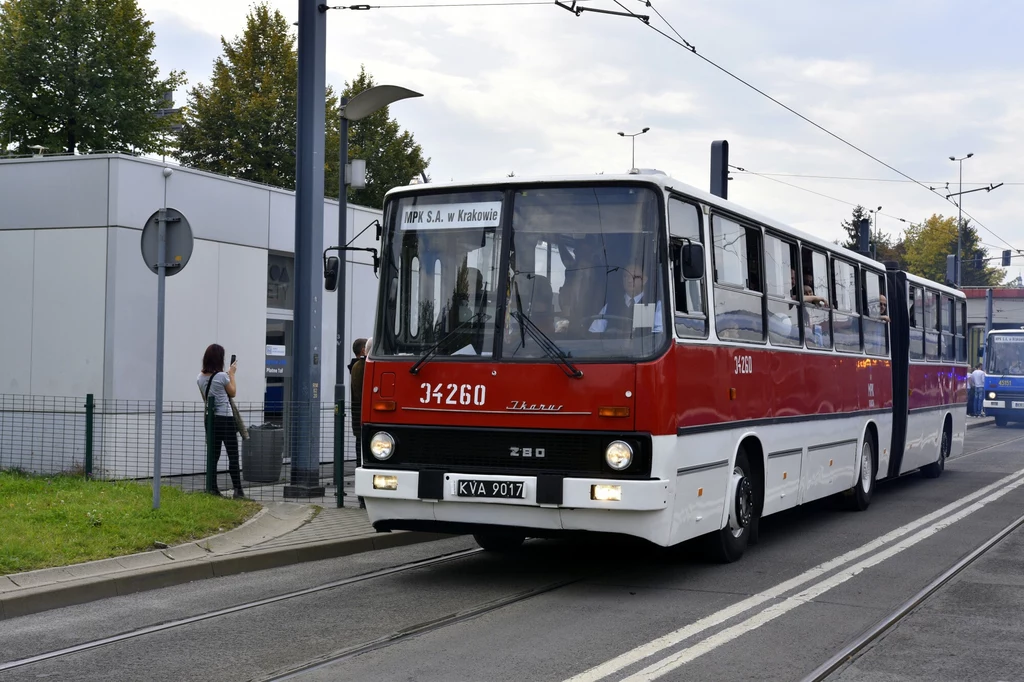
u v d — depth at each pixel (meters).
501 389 8.98
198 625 7.81
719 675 6.49
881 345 16.45
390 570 10.16
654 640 7.34
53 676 6.46
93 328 16.53
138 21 34.97
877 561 10.72
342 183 16.06
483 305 9.20
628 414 8.66
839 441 14.06
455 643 7.26
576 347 8.88
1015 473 21.42
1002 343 42.19
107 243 16.52
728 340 10.24
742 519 10.77
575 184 9.22
